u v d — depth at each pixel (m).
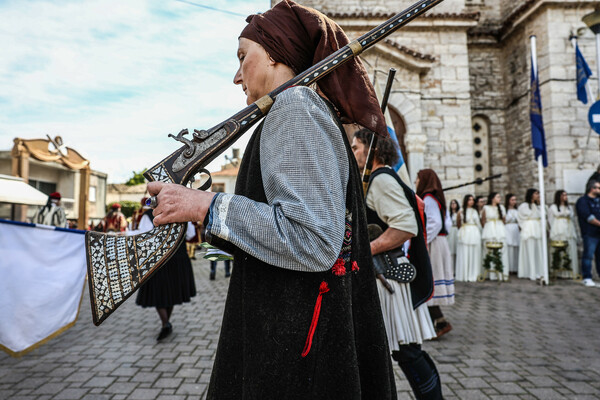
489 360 3.68
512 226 9.15
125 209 24.44
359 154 2.26
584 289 7.22
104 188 20.42
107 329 4.85
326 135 0.89
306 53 1.11
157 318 5.38
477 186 11.79
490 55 12.00
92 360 3.77
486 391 3.03
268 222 0.80
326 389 0.85
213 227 0.83
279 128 0.88
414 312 2.10
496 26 12.04
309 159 0.84
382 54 9.80
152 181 0.94
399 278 2.02
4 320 3.06
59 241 3.35
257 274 0.91
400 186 2.11
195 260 12.75
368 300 1.02
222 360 0.92
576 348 4.00
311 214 0.80
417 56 9.82
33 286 3.18
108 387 3.18
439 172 10.33
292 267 0.82
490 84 11.96
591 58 9.71
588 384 3.14
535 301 6.24
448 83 10.53
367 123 1.08
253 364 0.86
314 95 0.94
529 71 10.52
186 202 0.88
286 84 0.99
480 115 11.98
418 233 2.18
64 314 3.37
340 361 0.87
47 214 7.39
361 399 0.95
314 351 0.86
